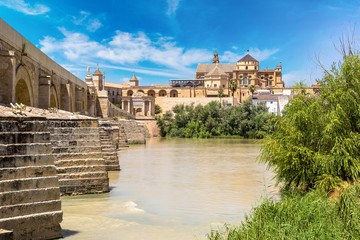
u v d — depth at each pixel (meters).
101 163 19.25
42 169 11.38
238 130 112.00
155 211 16.16
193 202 18.19
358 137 17.48
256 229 11.92
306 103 20.28
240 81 177.50
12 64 23.56
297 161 18.28
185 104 149.50
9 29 24.34
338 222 12.12
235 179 25.83
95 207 16.67
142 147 63.16
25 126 11.34
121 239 12.28
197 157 43.62
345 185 16.28
